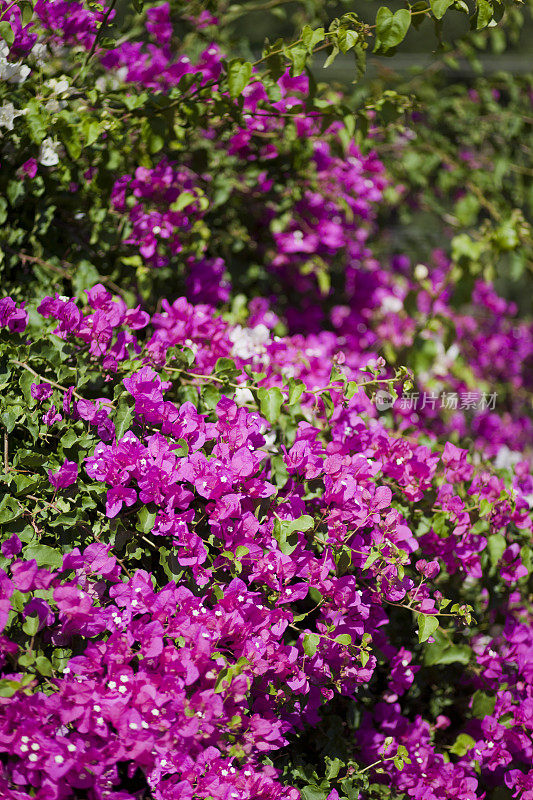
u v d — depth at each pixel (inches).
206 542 53.2
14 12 67.9
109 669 44.1
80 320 57.0
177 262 85.2
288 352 71.7
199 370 64.0
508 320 133.0
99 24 72.7
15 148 70.0
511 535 66.8
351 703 59.3
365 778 55.5
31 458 51.4
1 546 48.3
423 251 132.2
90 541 51.4
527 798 56.7
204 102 70.6
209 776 45.9
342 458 56.7
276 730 48.5
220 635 47.9
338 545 54.8
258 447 56.7
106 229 76.4
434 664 63.0
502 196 112.6
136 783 51.5
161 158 83.3
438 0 57.7
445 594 63.8
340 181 103.1
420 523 61.6
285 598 51.3
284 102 82.0
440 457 64.4
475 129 113.1
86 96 70.0
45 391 55.4
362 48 62.0
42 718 42.6
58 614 47.0
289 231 100.8
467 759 60.2
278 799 49.3
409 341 111.2
